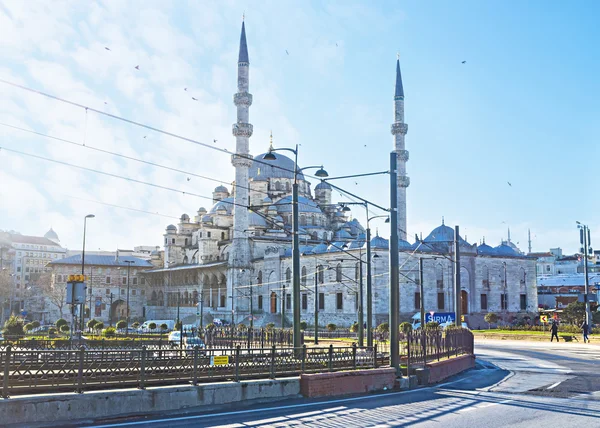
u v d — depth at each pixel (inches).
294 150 1202.6
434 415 753.0
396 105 4259.4
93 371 758.5
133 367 808.3
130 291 5802.2
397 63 4330.7
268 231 4815.5
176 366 828.0
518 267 4229.8
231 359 882.8
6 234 7244.1
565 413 776.3
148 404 753.6
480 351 2089.1
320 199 5575.8
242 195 4284.0
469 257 4005.9
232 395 836.0
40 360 827.4
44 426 666.8
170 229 5767.7
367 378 1001.5
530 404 857.5
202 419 716.7
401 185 4200.3
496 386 1093.8
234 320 4244.6
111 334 2711.6
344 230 4990.2
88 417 705.6
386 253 3636.8
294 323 1105.4
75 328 2819.9
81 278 1374.3
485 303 4030.5
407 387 1066.1
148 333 2972.4
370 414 757.9
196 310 4781.0
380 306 3572.8
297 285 1115.3
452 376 1278.3
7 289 5669.3
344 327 3693.4
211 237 5147.6
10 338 2167.8
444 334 1320.1
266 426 668.7
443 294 3846.0
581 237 2716.5
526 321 3976.4
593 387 1072.8
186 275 5369.1
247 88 4040.4
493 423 698.2
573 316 3681.1
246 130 4067.4
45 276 5861.2
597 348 2203.5
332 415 748.6
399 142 4237.2
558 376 1272.1
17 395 687.7
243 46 4042.8
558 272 7283.5
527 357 1823.3
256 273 4458.7
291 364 938.1
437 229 4264.3
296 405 837.8
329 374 943.7
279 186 5305.1
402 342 1466.5
